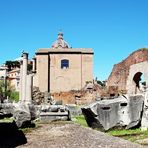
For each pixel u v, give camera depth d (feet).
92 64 247.70
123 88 159.63
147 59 140.15
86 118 67.15
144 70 141.38
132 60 152.56
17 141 49.39
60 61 246.27
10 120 79.00
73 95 202.39
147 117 65.87
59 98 203.92
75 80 245.65
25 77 142.92
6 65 410.72
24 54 144.77
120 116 65.72
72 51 246.68
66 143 46.62
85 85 228.43
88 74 247.09
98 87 197.98
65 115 78.95
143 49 144.15
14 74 354.33
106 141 48.16
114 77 169.58
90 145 45.06
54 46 293.84
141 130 64.18
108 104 64.95
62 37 297.94
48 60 245.65
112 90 167.94
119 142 47.80
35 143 47.44
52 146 44.75
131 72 151.23
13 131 58.54
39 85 242.99
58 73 245.24
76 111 114.32
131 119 66.28
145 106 66.69
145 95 67.41
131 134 58.75
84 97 199.72
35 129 61.16
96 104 64.59
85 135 53.26
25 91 142.10
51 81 244.63
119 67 165.27
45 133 56.29
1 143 47.85
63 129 60.08
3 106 87.71
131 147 44.47
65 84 245.24
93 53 248.11
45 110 78.69
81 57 247.70
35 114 80.59
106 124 64.54
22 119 62.80
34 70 256.73
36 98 192.13
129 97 66.90
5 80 279.28
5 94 257.55
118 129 65.57
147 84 138.41
